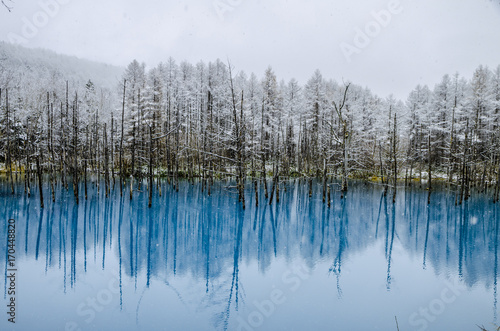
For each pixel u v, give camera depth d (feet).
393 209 98.58
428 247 60.70
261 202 106.83
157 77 162.50
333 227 77.56
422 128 173.78
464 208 99.86
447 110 165.58
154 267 48.67
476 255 55.62
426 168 181.57
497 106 143.13
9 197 99.35
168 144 127.24
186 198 108.68
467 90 174.19
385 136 152.15
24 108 147.13
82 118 145.89
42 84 205.57
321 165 161.99
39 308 33.91
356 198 117.91
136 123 118.62
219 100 141.28
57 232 68.39
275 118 159.84
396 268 48.49
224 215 87.56
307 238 67.72
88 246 59.62
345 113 149.79
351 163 157.99
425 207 101.45
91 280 42.57
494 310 34.71
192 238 67.21
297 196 122.42
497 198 106.11
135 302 35.86
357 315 33.50
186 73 190.19
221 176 140.46
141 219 82.33
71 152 137.59
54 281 41.86
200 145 130.31
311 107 169.17
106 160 106.42
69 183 135.54
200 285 41.60
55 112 142.41
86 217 82.02
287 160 141.59
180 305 35.58
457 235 70.33
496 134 128.77
